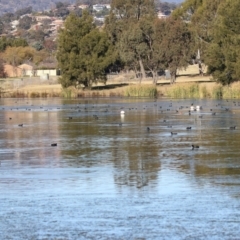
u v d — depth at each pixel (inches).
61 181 1196.5
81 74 5049.2
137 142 1780.3
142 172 1278.3
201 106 3324.3
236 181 1167.6
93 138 1910.7
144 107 3371.1
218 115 2743.6
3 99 4697.3
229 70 4217.5
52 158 1497.3
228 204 992.2
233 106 3319.4
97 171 1300.4
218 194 1062.4
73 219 924.6
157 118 2645.2
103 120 2603.3
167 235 848.3
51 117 2832.2
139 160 1437.0
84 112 3110.2
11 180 1214.9
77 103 3941.9
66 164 1400.1
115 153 1560.0
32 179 1221.7
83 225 895.7
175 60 5054.1
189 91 4360.2
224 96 4160.9
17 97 4958.2
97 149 1642.5
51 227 888.3
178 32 5027.1
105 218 927.7
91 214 949.2
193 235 845.8
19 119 2751.0
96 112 3090.6
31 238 844.6
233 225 885.2
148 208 977.5
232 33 4244.6
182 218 921.5
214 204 994.7
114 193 1084.5
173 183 1159.0
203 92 4303.6
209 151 1565.0
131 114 2908.5
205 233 852.6
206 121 2450.8
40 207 994.7
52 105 3767.2
